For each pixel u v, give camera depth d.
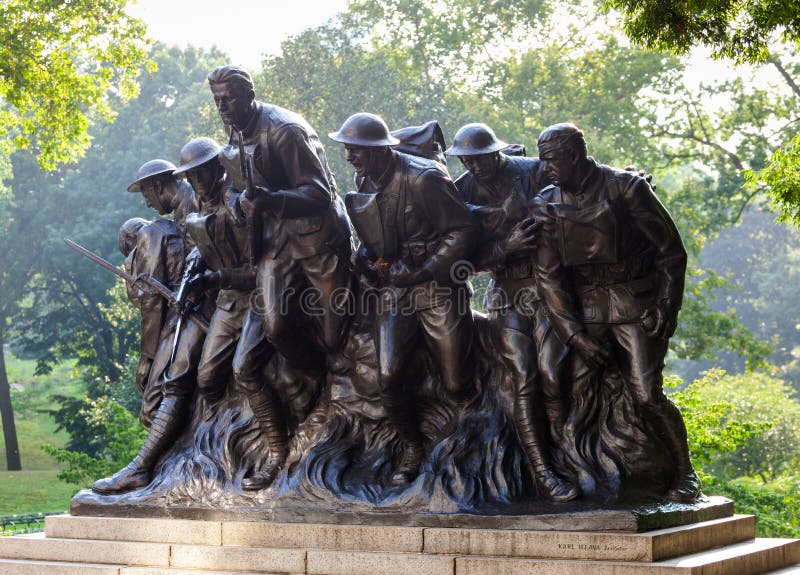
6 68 18.84
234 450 9.55
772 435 24.48
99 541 9.00
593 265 8.66
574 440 8.69
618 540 7.49
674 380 15.87
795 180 12.70
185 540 8.85
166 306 10.34
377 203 8.85
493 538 7.86
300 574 8.19
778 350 46.09
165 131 38.78
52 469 36.59
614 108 27.03
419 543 8.11
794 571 8.34
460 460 8.73
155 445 9.82
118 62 19.78
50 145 19.88
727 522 8.52
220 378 9.73
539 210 8.61
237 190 9.38
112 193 37.16
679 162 28.64
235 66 9.06
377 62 26.98
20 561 9.02
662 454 8.71
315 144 9.34
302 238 9.23
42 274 38.94
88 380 35.81
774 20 11.43
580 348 8.61
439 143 9.66
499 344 8.91
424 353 9.16
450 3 27.94
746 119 26.84
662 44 11.75
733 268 50.56
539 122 27.33
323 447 9.28
